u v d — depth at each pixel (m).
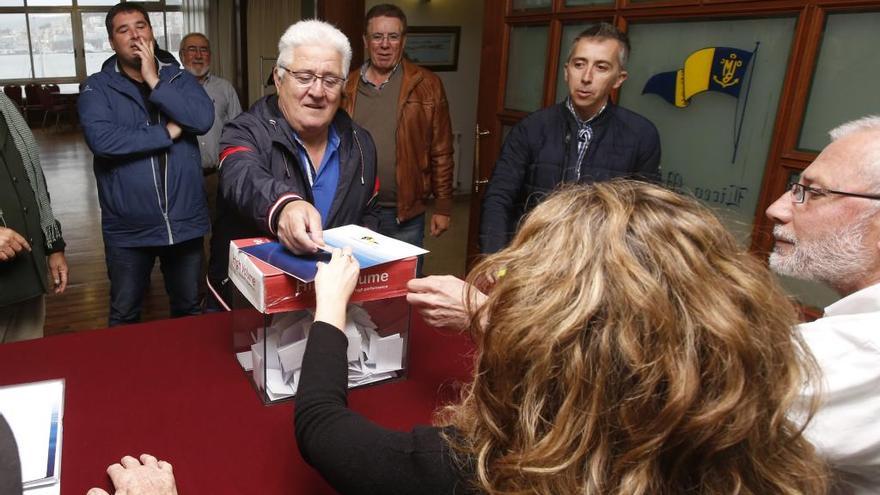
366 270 0.99
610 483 0.47
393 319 1.10
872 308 0.82
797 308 0.52
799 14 1.59
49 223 1.94
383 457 0.61
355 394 1.06
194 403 1.01
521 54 2.56
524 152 1.92
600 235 0.50
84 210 5.44
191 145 2.27
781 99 1.66
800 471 0.50
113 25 2.10
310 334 0.81
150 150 2.12
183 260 2.38
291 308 0.96
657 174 1.88
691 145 1.95
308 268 0.96
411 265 1.04
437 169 2.72
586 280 0.48
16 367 1.10
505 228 1.86
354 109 2.57
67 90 11.96
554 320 0.48
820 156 0.93
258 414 0.99
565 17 2.28
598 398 0.46
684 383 0.44
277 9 8.55
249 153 1.29
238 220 1.35
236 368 1.14
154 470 0.80
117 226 2.21
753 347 0.45
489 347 0.52
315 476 0.85
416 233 2.72
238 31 8.89
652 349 0.45
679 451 0.46
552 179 1.87
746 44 1.74
